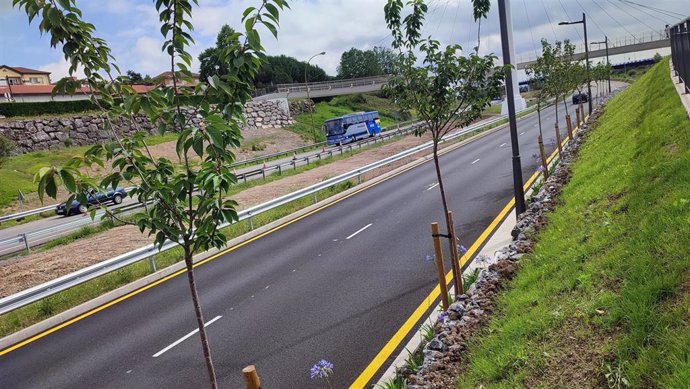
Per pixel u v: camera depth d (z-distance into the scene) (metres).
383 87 8.80
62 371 7.45
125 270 12.52
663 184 6.72
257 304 9.23
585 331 4.61
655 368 3.61
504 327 5.51
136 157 3.74
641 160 8.76
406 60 8.54
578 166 13.85
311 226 15.65
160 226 3.74
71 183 3.07
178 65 3.71
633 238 5.75
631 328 4.18
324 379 6.18
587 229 7.40
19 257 17.08
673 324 3.95
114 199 29.06
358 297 8.82
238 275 11.32
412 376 5.29
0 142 38.16
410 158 30.64
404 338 6.95
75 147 45.91
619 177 8.94
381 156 35.06
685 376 3.30
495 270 7.74
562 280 6.04
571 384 4.04
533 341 4.95
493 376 4.70
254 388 3.40
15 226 26.92
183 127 3.78
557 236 8.03
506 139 33.34
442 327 6.25
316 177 28.14
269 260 12.25
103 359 7.67
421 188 19.50
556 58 21.78
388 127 60.19
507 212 13.07
